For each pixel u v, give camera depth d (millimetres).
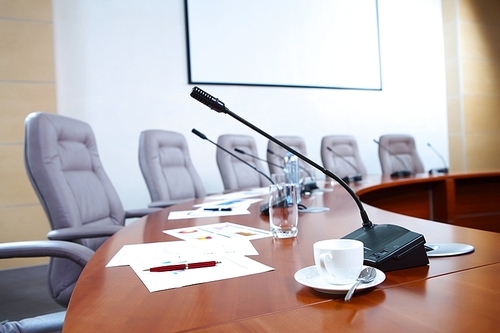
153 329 506
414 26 5660
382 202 3281
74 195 1545
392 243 753
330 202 1842
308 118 4961
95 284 697
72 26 3922
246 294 621
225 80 4527
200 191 2957
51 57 3762
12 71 3639
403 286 628
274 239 1031
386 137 4434
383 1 5453
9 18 3633
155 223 1401
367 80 5312
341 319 511
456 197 3607
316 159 4996
